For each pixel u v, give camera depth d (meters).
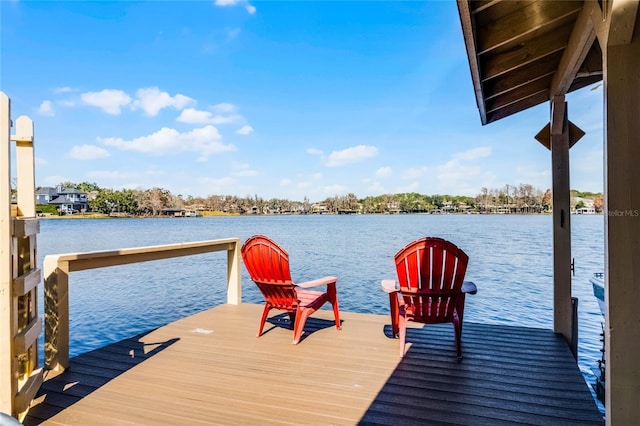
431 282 3.04
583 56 2.65
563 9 2.44
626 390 1.58
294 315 4.05
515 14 2.48
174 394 2.43
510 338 3.53
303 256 14.57
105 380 2.65
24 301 2.29
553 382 2.58
